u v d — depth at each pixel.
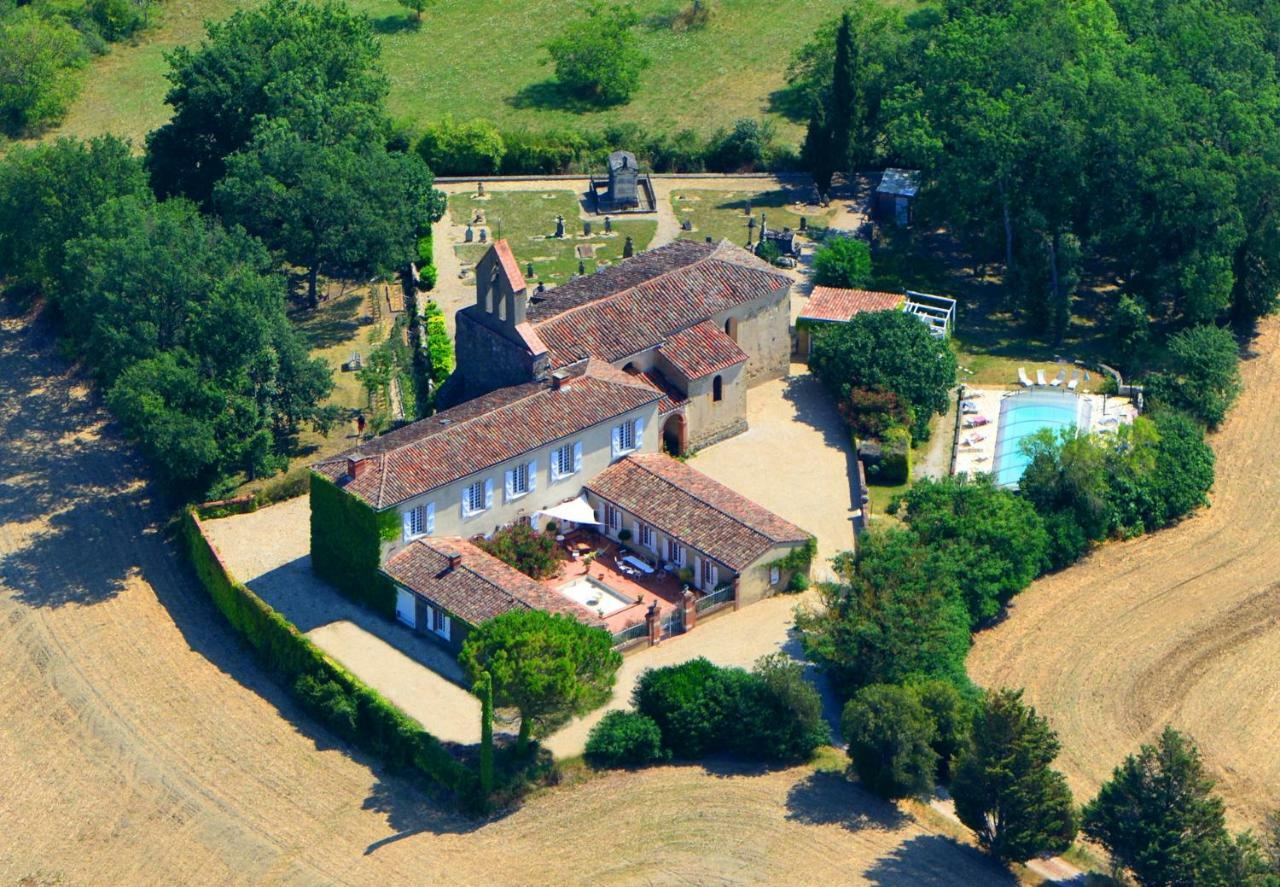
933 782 121.00
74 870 119.00
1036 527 143.25
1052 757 115.31
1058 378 167.00
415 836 119.88
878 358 158.00
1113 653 137.00
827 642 127.81
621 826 119.69
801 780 123.94
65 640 141.00
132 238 159.12
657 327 155.50
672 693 125.00
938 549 138.00
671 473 147.25
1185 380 166.62
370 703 127.94
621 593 139.50
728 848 117.69
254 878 117.19
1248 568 147.25
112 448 165.38
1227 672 135.00
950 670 129.00
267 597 140.88
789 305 165.25
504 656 118.12
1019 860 115.56
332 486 137.88
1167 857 110.12
